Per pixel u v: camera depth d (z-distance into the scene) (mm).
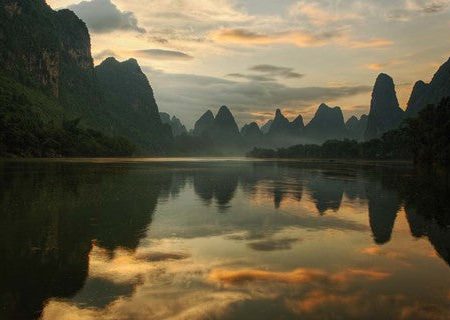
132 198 26438
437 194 31969
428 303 9227
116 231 16438
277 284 10312
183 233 16344
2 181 34031
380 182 43062
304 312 8609
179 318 8281
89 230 16484
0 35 163875
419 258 13070
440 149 59250
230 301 9156
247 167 79812
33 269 11273
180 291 9750
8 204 22031
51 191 28250
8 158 97312
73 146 129125
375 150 144125
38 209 20922
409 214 21938
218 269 11555
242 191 32219
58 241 14492
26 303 8945
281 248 14109
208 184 37938
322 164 104375
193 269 11531
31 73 174500
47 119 140625
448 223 19422
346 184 40156
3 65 158750
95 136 150875
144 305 8898
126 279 10594
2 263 11758
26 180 35594
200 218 19828
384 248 14383
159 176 47156
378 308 8891
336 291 9883
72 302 9047
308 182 42094
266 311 8656
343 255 13305
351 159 159375
